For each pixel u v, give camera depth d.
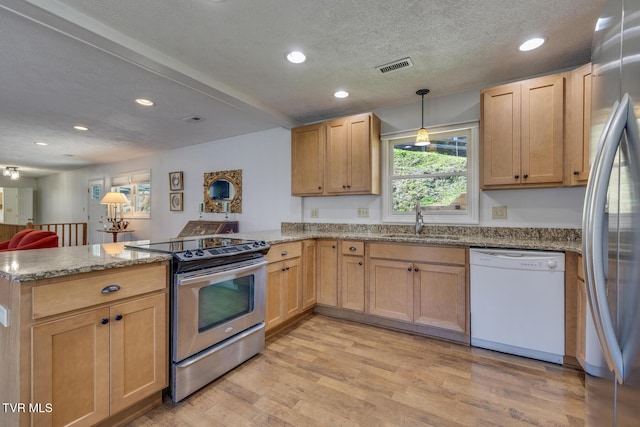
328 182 3.21
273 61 2.24
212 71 2.38
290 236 2.86
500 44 2.04
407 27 1.85
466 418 1.56
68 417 1.29
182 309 1.71
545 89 2.24
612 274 0.94
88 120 3.49
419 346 2.37
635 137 0.84
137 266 1.55
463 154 2.91
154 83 2.52
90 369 1.37
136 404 1.58
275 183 3.91
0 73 2.32
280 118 3.35
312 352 2.29
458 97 2.85
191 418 1.57
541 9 1.68
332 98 2.95
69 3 1.60
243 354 2.12
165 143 4.61
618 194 0.91
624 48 0.91
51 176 7.80
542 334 2.09
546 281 2.07
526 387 1.82
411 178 3.16
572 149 2.15
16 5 1.50
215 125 3.72
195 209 4.72
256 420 1.56
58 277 1.26
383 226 3.23
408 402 1.69
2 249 3.26
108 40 1.81
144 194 5.46
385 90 2.77
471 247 2.32
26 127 3.74
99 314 1.40
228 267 1.99
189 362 1.75
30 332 1.19
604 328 0.93
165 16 1.71
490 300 2.25
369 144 3.00
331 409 1.64
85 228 6.68
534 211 2.55
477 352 2.26
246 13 1.69
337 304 2.92
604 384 1.07
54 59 2.11
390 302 2.64
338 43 2.01
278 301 2.57
